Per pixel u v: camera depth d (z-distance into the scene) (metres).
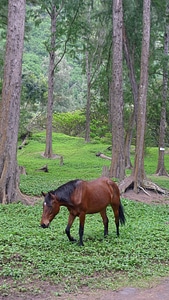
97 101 49.66
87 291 7.00
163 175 29.98
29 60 70.94
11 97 15.20
